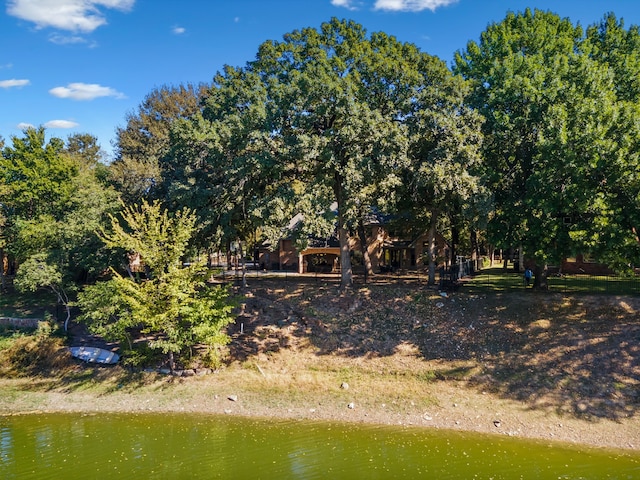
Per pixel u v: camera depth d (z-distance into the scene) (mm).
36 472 18281
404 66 30953
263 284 39938
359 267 50500
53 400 26297
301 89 30016
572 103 28500
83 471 18344
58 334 32469
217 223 33875
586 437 20828
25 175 40500
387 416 23531
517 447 20109
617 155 24703
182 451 20047
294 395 25766
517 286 35344
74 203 38312
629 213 25219
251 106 30047
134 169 40500
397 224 43125
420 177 29422
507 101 31250
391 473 17812
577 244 26203
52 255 33531
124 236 26766
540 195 27750
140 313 25922
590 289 32781
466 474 17672
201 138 30047
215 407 25047
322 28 33719
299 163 32281
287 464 18734
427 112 29969
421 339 29234
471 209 29984
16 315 36844
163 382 27375
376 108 31828
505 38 35750
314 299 34719
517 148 31656
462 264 40969
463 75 39062
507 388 24453
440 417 23078
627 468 18125
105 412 24828
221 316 27953
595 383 23828
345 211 33281
